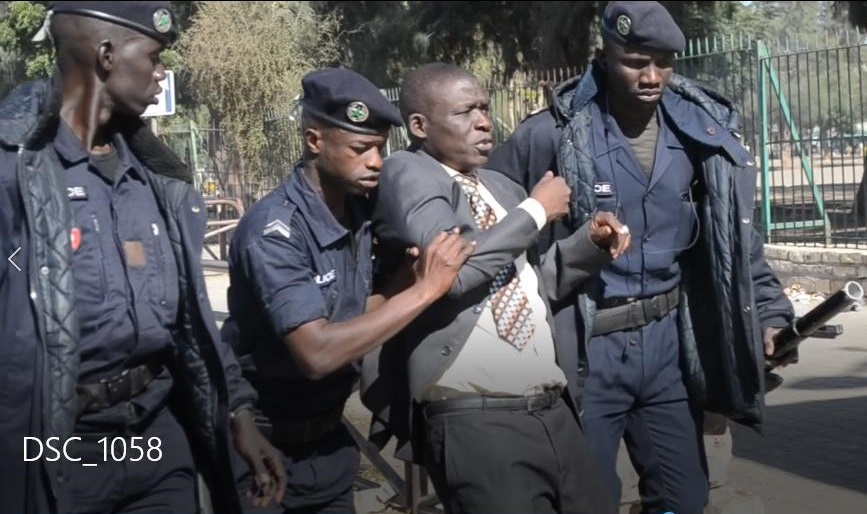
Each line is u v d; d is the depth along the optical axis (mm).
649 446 4312
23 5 6867
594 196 4164
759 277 4324
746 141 12859
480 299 3697
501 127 13320
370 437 3895
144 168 3338
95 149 3256
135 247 3254
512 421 3680
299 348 3410
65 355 3066
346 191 3539
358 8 23375
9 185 3086
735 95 12797
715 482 5605
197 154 13914
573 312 4070
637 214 4191
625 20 4043
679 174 4211
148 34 3203
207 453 3504
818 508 5801
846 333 10266
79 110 3193
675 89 4262
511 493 3617
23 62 7004
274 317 3432
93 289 3158
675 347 4301
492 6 23672
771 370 4469
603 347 4199
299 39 14469
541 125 4242
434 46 23859
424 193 3631
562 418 3812
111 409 3246
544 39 21578
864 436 7074
